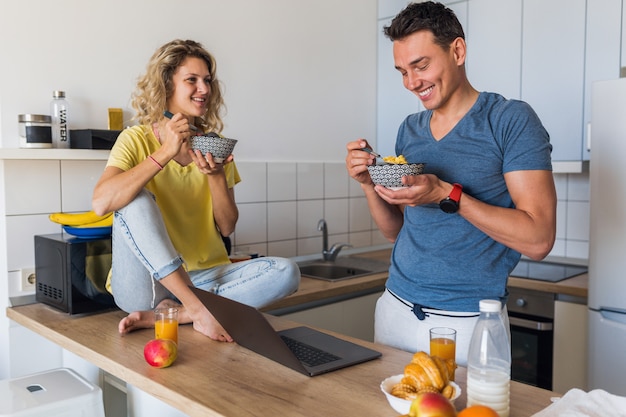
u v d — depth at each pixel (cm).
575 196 304
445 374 107
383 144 348
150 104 180
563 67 271
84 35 225
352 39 332
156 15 246
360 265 300
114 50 234
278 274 174
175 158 183
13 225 213
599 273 224
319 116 317
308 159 313
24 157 197
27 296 217
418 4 140
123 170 170
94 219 199
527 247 130
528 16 281
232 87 276
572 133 270
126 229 158
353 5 331
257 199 288
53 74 218
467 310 142
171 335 145
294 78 303
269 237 295
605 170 220
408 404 101
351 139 336
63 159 219
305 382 122
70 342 159
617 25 252
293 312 240
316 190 317
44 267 206
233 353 143
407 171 128
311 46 311
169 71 179
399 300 154
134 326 165
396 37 140
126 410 198
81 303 193
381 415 105
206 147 156
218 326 153
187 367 133
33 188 217
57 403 151
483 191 141
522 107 138
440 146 147
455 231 143
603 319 223
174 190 185
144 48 243
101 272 197
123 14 236
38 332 183
